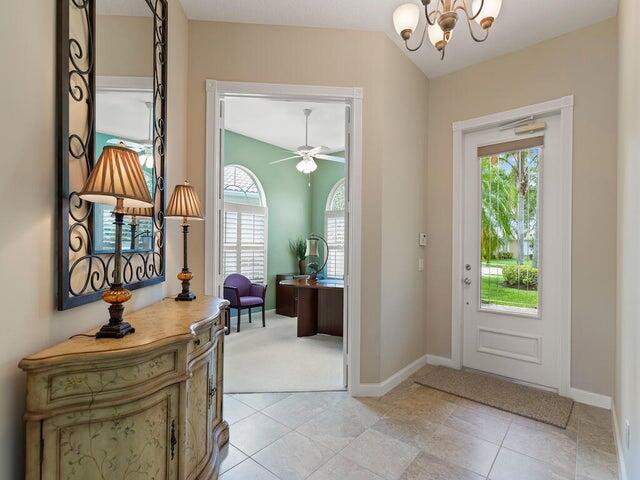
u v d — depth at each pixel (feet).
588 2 7.46
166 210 6.45
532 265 9.31
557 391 8.73
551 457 6.21
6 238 3.28
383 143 8.77
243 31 8.34
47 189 3.79
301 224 20.66
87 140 4.45
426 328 10.98
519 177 9.56
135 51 5.65
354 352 8.65
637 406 4.78
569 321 8.42
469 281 10.32
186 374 4.28
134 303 5.65
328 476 5.71
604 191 7.93
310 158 15.78
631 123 5.66
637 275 5.00
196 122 8.16
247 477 5.67
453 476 5.72
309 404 8.21
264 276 18.52
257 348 12.80
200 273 8.09
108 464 3.56
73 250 4.18
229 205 16.93
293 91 8.41
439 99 10.75
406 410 7.91
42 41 3.72
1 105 3.22
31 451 3.26
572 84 8.41
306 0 7.57
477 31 8.50
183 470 4.29
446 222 10.59
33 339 3.61
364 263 8.68
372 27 8.56
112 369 3.57
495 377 9.77
